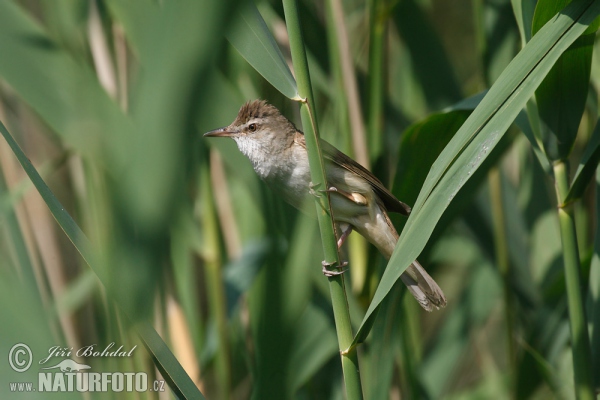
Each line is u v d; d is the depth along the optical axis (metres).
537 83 5.08
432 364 5.36
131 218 3.06
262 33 5.09
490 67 5.31
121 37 5.23
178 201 2.96
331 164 5.22
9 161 5.25
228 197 5.31
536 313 5.33
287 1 5.09
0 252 5.18
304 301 5.06
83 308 5.27
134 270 3.10
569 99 5.14
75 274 5.30
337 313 5.10
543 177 5.36
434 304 5.20
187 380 5.08
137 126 2.97
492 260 5.34
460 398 5.37
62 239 5.30
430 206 5.08
